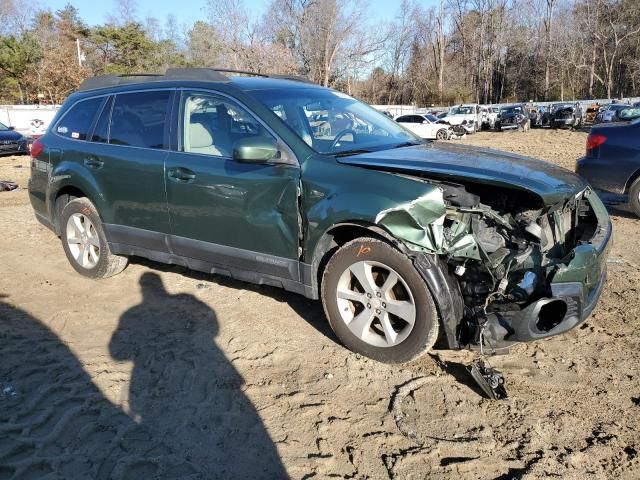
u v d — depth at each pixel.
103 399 3.30
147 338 4.07
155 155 4.50
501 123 34.34
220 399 3.30
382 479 2.67
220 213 4.10
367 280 3.57
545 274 3.27
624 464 2.74
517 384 3.45
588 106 41.22
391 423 3.08
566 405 3.23
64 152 5.24
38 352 3.88
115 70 47.09
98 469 2.72
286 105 4.19
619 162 7.28
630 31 57.81
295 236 3.78
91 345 3.98
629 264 5.54
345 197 3.49
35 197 5.66
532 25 67.75
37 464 2.75
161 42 54.62
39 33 53.94
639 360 3.67
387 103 69.00
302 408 3.21
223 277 5.27
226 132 4.18
